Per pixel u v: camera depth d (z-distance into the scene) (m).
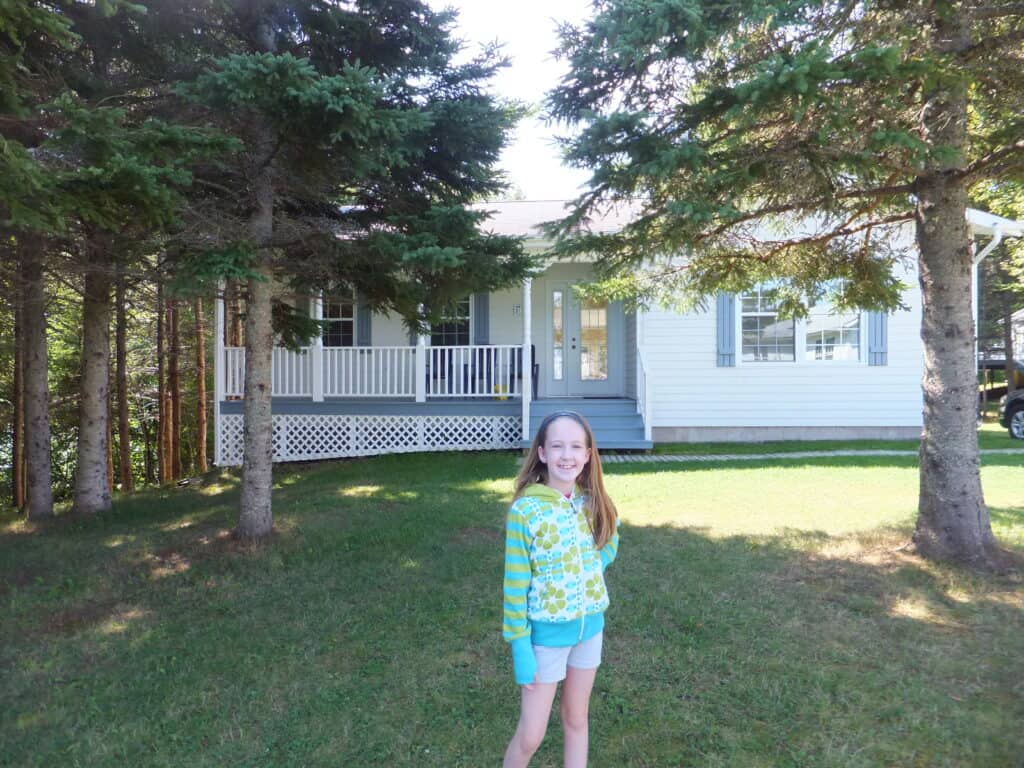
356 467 9.97
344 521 6.45
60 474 16.56
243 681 3.33
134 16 4.95
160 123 3.82
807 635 3.63
